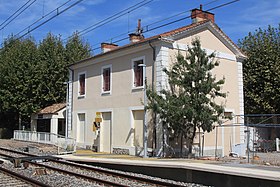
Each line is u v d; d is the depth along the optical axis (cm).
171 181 1320
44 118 3488
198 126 1866
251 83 2931
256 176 1091
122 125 2316
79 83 2852
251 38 3123
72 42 4112
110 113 2466
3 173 1384
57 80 3775
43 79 3728
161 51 2050
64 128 3584
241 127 2402
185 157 1981
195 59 1909
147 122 2092
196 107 1811
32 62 3759
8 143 3244
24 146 2897
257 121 2528
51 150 2523
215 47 2338
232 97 2392
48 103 3803
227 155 2272
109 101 2459
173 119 1830
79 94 2842
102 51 3036
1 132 4219
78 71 2867
